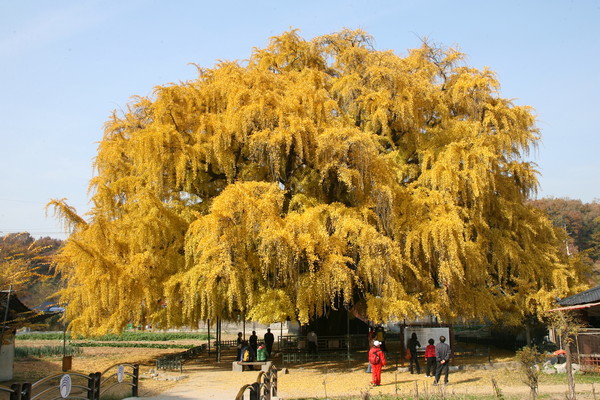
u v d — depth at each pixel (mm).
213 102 21203
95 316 18078
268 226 16859
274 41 25828
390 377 17641
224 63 22891
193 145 20031
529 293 22266
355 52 23875
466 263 20125
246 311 21156
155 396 14266
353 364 21328
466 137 21766
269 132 18656
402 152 23469
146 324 20609
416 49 25250
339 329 26797
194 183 21328
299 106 19562
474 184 19922
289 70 25484
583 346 17016
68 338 42375
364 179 18984
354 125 22266
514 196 23594
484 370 18562
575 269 24453
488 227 22031
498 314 21562
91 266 17531
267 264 17141
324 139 18375
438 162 20391
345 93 22516
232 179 21141
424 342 19422
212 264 17188
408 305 18172
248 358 21359
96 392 12117
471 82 22500
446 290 20312
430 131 23031
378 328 24266
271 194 17422
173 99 20078
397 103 21406
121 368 13641
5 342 17062
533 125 23281
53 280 31391
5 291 14930
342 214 18984
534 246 23312
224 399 13664
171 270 19594
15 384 8789
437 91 23344
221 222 16891
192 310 19734
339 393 14852
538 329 24109
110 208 20672
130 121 23297
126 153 21531
